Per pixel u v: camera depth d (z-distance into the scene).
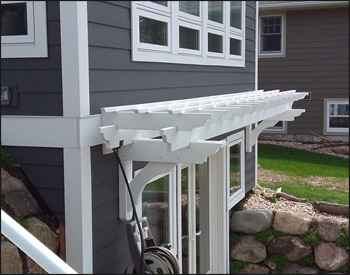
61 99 3.17
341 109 10.65
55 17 3.14
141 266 3.35
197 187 5.80
